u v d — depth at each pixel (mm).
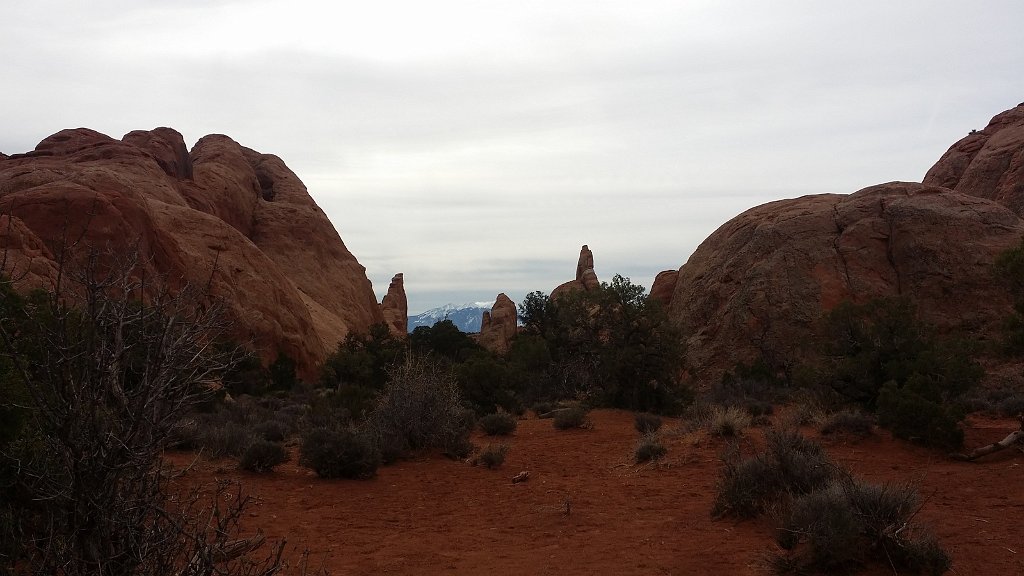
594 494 11289
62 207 35375
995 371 35625
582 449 16438
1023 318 15547
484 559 7746
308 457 12922
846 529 6527
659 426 18797
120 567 3576
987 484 10336
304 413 22375
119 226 36688
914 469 11914
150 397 3643
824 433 15008
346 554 7988
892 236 46938
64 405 3531
